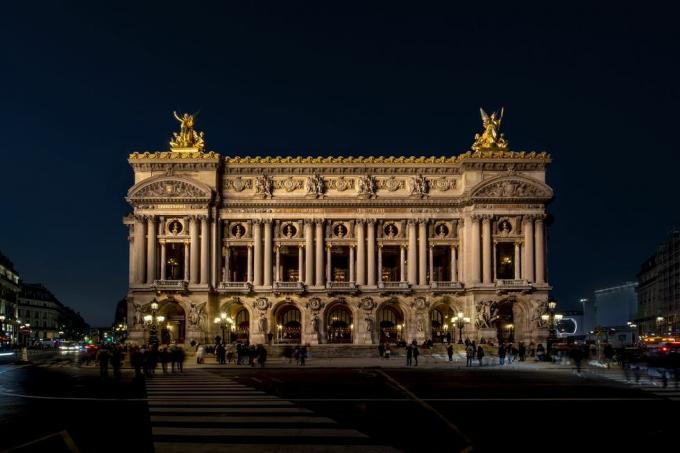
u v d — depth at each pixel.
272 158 123.88
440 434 30.86
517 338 121.75
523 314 121.56
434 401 43.34
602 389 51.19
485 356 104.44
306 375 66.44
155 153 122.12
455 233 124.50
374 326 121.56
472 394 47.78
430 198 123.56
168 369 76.12
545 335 118.44
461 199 123.19
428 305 122.00
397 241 124.06
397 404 41.59
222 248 124.50
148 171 122.88
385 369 76.25
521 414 37.41
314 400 43.69
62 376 66.12
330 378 62.56
